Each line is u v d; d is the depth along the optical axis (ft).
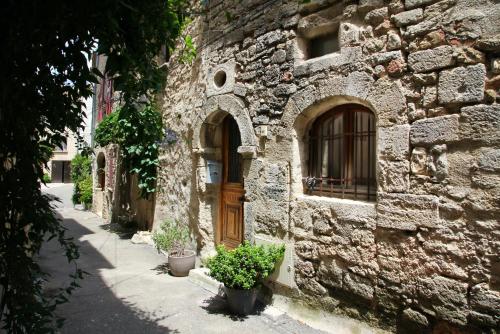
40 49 5.43
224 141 16.88
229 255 11.91
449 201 8.19
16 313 5.83
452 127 8.13
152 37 6.63
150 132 8.55
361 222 9.84
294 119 11.69
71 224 31.45
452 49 8.19
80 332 10.48
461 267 7.97
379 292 9.42
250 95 13.65
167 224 18.92
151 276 15.72
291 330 10.80
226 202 16.53
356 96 9.93
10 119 5.80
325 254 10.75
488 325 7.52
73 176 48.88
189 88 18.43
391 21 9.33
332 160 11.46
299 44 11.84
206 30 16.53
